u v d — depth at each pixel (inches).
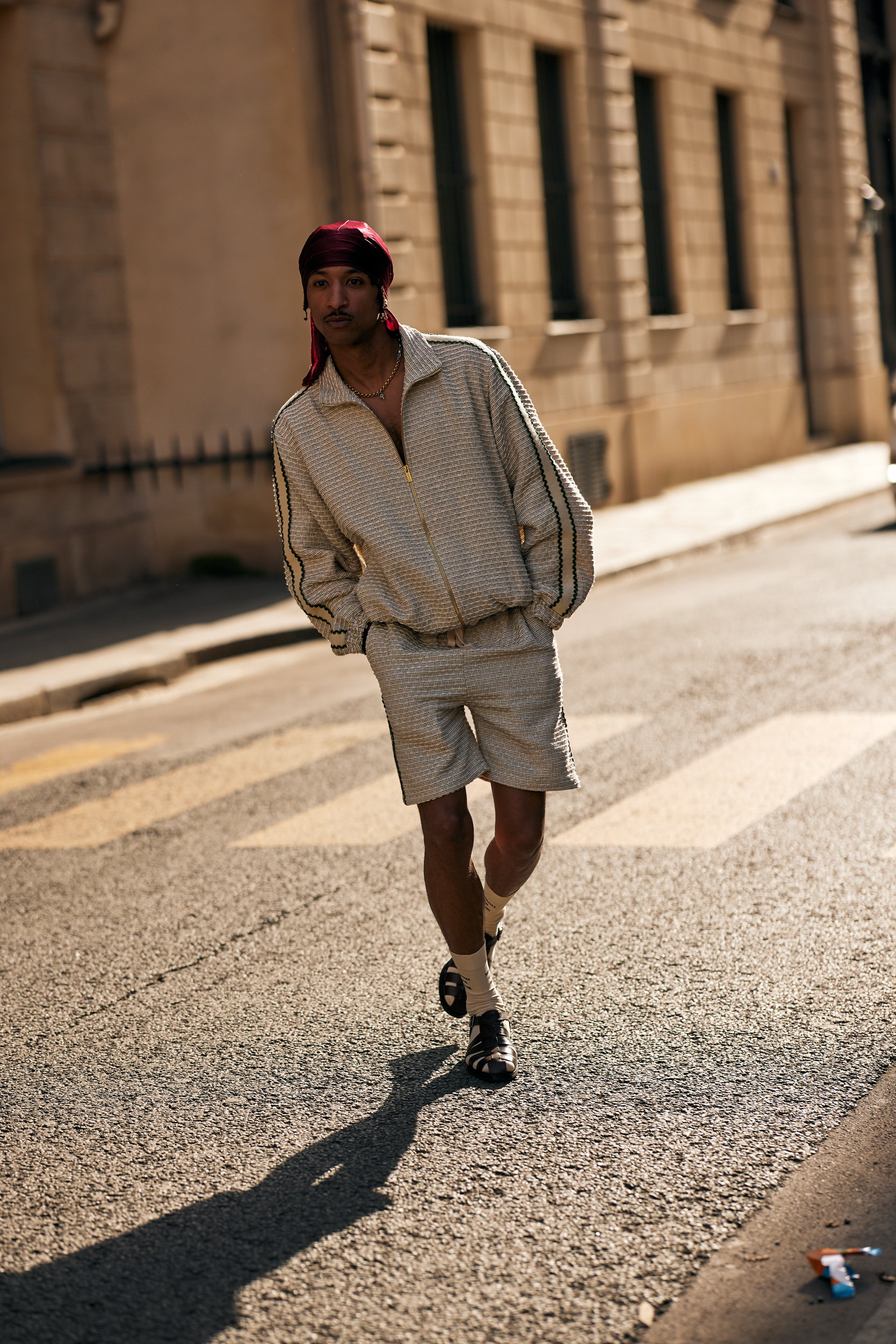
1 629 460.4
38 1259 113.9
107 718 345.7
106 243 522.6
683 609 413.7
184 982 170.9
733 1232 110.7
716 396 781.3
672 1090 134.4
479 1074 139.6
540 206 643.5
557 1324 100.7
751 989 155.9
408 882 201.0
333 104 520.7
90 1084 145.4
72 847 233.8
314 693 346.9
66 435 501.4
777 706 283.6
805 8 884.6
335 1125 132.8
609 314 692.1
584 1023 150.6
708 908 181.0
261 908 195.0
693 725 274.8
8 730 342.6
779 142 852.0
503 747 137.6
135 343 534.0
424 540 133.0
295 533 138.6
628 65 705.6
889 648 327.6
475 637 135.7
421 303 565.9
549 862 204.4
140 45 518.0
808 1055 139.3
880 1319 99.2
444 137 599.8
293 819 237.8
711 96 781.9
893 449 554.3
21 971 179.2
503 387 133.5
